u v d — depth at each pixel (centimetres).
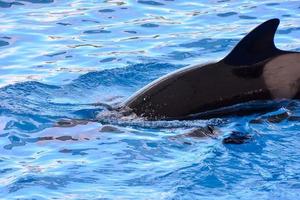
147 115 2477
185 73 2533
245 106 2477
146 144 2339
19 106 2683
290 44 3356
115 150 2308
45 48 3419
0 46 3438
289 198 2002
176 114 2455
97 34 3603
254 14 3806
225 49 3372
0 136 2425
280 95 2494
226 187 2069
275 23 2503
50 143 2366
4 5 4012
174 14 3872
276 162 2206
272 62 2520
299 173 2141
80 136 2403
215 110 2464
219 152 2273
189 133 2398
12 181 2114
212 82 2491
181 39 3506
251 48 2517
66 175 2150
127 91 2920
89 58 3288
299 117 2466
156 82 2556
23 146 2352
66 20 3781
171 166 2200
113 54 3331
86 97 2842
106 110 2605
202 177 2127
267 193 2030
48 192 2048
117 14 3878
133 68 3145
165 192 2047
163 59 3259
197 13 3869
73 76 3062
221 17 3791
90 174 2156
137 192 2048
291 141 2334
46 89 2908
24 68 3173
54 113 2622
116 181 2114
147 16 3847
